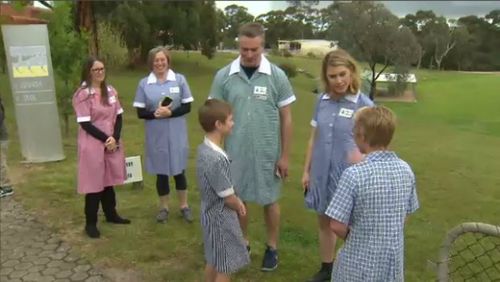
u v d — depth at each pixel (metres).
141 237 4.49
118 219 4.80
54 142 7.35
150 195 5.71
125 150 7.99
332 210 2.21
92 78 4.29
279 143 3.71
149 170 4.71
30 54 7.02
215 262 3.00
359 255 2.23
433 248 4.06
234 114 3.58
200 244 4.34
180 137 4.66
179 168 4.69
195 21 25.41
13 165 7.04
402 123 4.64
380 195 2.16
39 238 4.47
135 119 10.64
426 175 4.86
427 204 4.62
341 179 2.24
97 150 4.33
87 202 4.44
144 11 24.75
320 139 3.27
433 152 4.80
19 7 10.05
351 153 3.01
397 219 2.21
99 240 4.42
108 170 4.51
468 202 4.59
